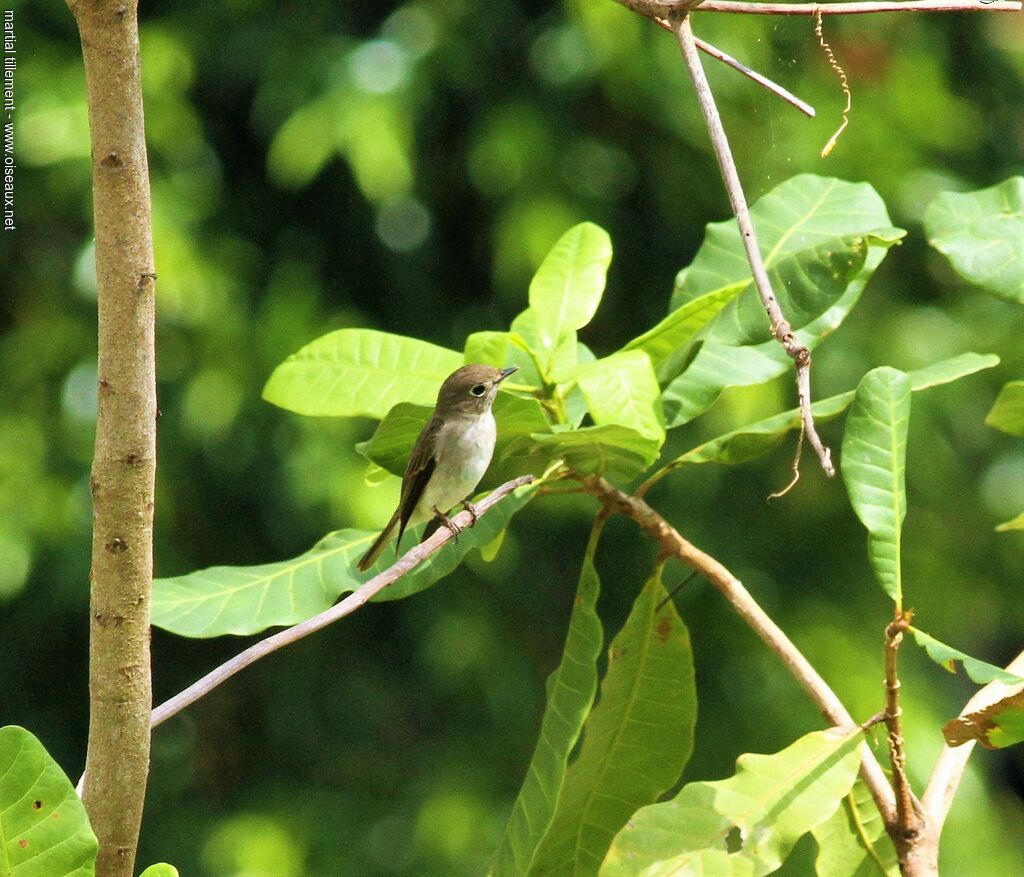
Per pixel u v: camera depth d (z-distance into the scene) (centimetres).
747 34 1314
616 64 1295
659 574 482
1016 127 1584
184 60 1289
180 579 515
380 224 1371
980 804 1395
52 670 1467
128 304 306
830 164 1384
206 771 1464
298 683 1477
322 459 1298
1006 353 1479
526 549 1464
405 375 547
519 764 1399
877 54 1417
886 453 426
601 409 466
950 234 506
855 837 455
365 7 1344
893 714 402
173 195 1287
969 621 1564
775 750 1383
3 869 315
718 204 1388
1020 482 1492
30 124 1237
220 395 1287
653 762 489
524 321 570
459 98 1380
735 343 496
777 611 1423
